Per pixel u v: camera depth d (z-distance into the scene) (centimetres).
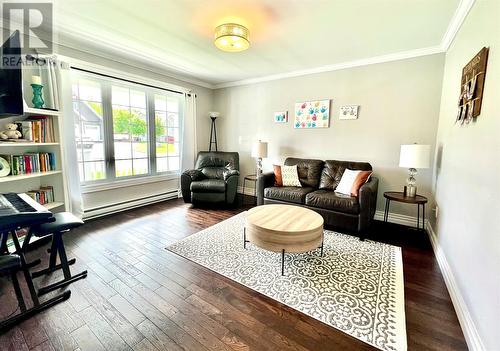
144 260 231
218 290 188
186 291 186
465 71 195
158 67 399
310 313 164
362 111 360
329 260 233
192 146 479
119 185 376
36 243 259
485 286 130
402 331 149
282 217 240
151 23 247
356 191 296
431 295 184
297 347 137
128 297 178
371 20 234
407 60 320
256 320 157
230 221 338
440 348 137
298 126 423
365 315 162
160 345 137
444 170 254
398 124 335
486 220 137
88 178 342
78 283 194
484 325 127
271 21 238
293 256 241
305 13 222
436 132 310
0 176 236
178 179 473
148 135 416
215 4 209
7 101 185
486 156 145
